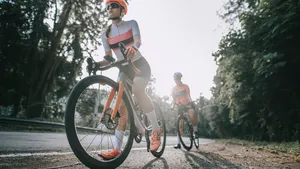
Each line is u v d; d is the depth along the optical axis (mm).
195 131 5836
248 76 13219
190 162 3111
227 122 27375
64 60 24172
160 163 2908
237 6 13523
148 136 3174
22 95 22953
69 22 23797
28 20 20000
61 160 2779
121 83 2430
